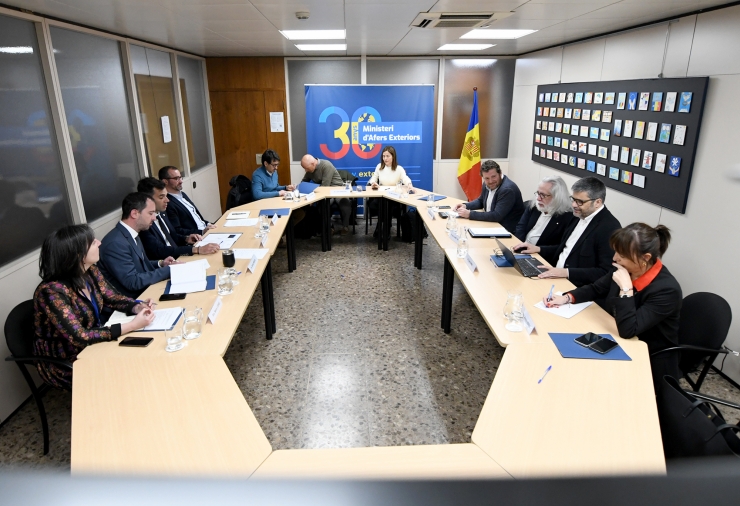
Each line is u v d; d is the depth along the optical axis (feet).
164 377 6.18
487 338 11.82
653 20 12.28
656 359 7.34
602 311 7.95
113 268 9.20
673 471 0.99
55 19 10.89
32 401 9.47
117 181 14.08
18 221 9.70
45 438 8.07
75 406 5.65
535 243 11.75
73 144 11.71
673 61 11.77
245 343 11.66
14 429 8.68
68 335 6.93
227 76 21.58
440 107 22.59
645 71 12.89
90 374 6.24
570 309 8.02
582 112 16.24
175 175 13.21
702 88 10.58
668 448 5.65
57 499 0.87
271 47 17.94
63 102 11.28
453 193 23.89
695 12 10.92
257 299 14.19
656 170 12.33
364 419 8.92
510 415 5.40
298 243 19.69
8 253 9.39
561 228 10.94
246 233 12.87
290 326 12.50
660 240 7.07
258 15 10.98
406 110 22.08
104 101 13.38
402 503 0.94
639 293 7.28
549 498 0.96
